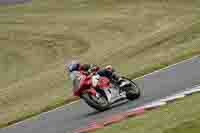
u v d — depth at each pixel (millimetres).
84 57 161750
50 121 60625
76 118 55031
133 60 116938
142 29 184375
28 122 67688
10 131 64688
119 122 42156
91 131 42250
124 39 176625
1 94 125438
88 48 176500
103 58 135375
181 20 172000
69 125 51156
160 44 125500
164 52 114562
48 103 85062
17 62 181125
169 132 31250
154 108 44312
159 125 34344
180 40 124312
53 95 102312
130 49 130000
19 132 60656
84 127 46312
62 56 175375
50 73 137875
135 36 177250
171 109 40062
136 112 44500
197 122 31609
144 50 123625
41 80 129625
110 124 42969
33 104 100125
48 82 124438
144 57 116000
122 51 131375
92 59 145875
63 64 162750
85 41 187625
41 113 73875
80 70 53094
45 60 176375
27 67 172750
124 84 52875
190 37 125500
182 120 33562
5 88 142875
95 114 52875
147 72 83000
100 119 48094
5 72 171250
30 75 163125
